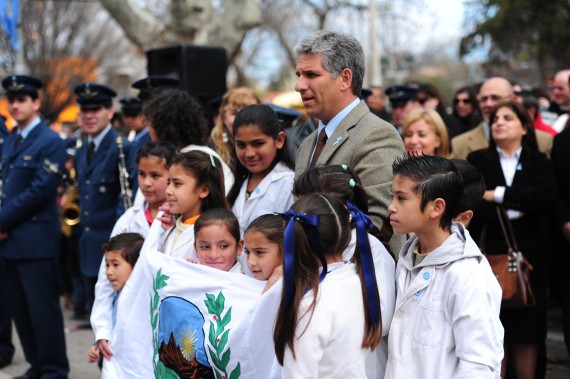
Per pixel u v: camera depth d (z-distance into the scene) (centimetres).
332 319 281
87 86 630
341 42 353
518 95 677
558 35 1970
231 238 366
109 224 629
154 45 1210
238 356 322
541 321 480
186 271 354
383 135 347
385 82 2761
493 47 2161
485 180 488
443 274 287
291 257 283
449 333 283
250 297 334
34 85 602
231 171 468
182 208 393
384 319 299
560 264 514
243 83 2362
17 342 739
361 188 320
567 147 505
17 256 573
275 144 408
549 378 559
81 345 713
